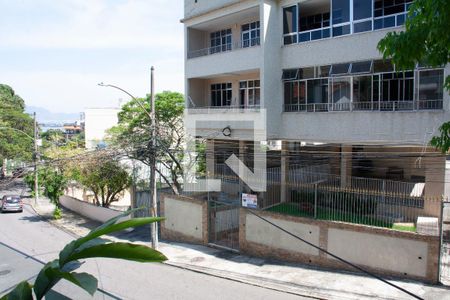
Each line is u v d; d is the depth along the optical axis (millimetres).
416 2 5988
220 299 13141
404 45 6070
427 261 12562
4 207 32000
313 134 18719
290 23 19484
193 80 24406
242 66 20453
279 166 22875
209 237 18781
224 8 21219
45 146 48750
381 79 16531
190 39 24062
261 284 14008
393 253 13164
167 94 30359
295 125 19375
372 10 16672
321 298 12477
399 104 16125
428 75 15312
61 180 28172
